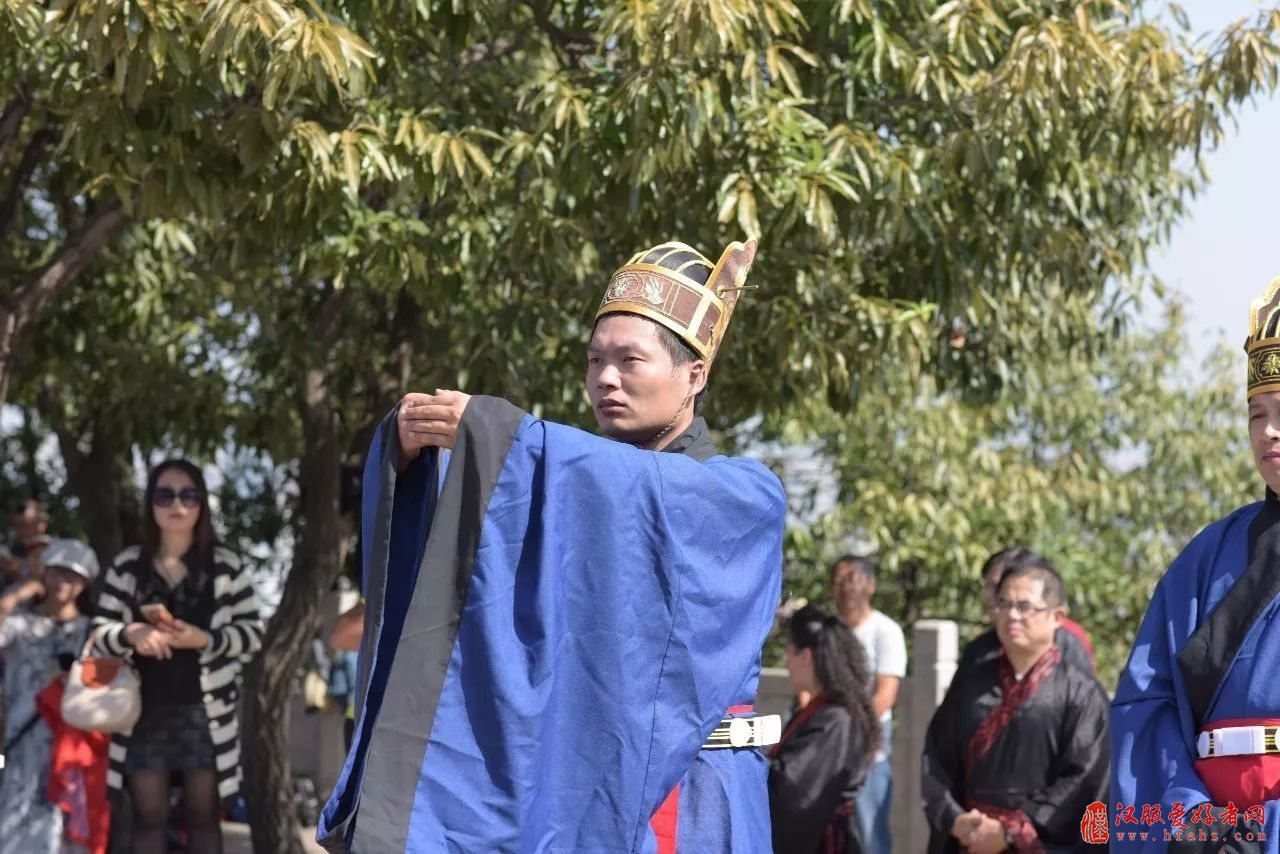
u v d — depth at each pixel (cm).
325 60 474
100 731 585
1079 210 711
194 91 523
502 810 246
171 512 591
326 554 771
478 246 646
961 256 643
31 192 955
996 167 591
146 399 926
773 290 635
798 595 1226
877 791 648
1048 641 471
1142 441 1261
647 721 261
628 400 285
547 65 767
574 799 257
